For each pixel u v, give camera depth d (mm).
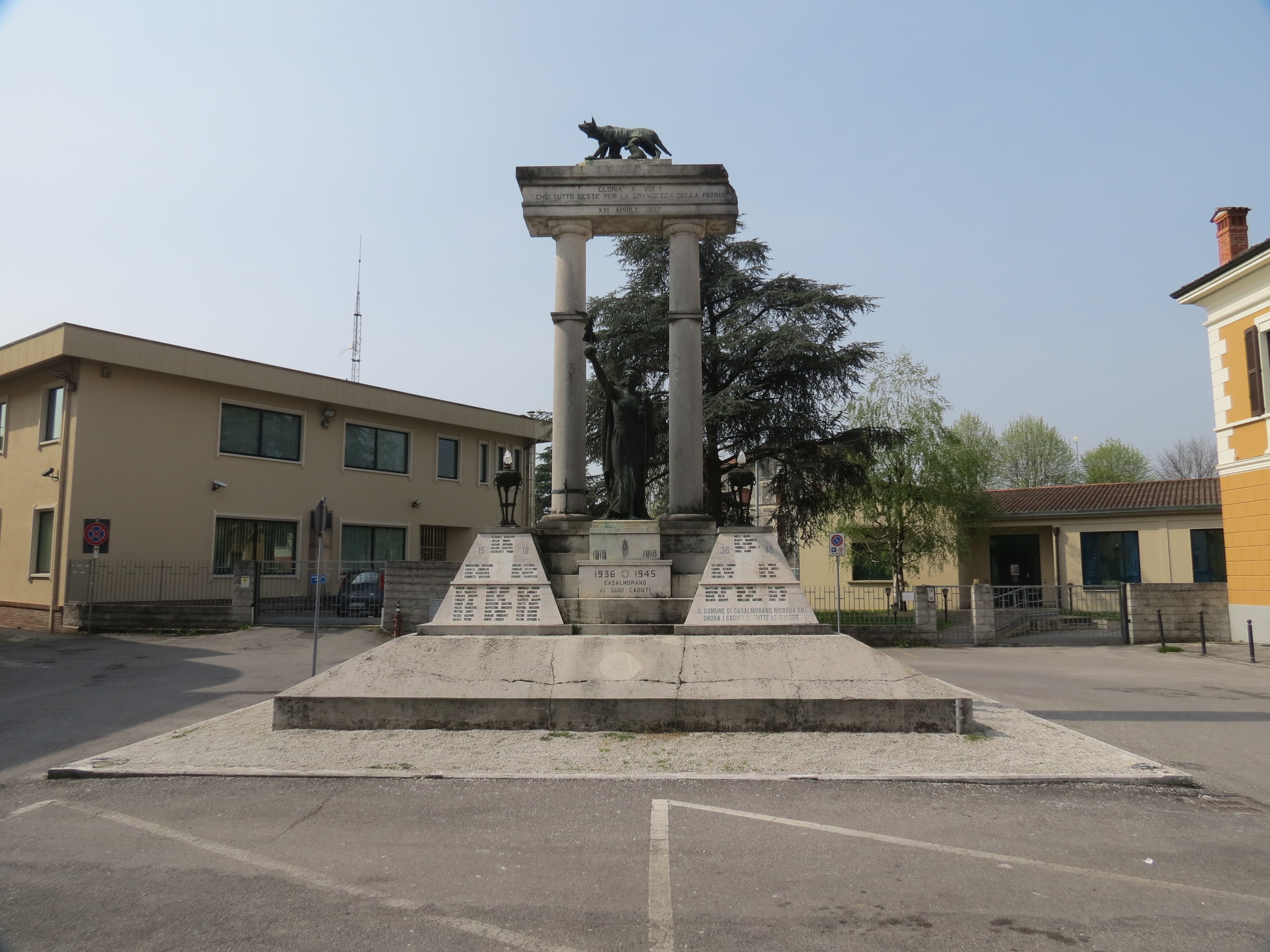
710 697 8992
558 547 11352
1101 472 57000
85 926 4535
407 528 31703
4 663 16766
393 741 8664
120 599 23391
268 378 26953
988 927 4527
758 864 5449
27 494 24438
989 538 34125
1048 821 6359
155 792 7172
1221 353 20766
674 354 12156
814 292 25188
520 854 5660
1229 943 4340
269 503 27141
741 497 11594
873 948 4273
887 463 30047
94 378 23203
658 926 4535
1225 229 22844
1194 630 21469
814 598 32188
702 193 12148
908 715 8984
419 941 4359
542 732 8914
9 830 6223
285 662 16969
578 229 12336
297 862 5523
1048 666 17297
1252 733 9742
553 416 12188
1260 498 19594
